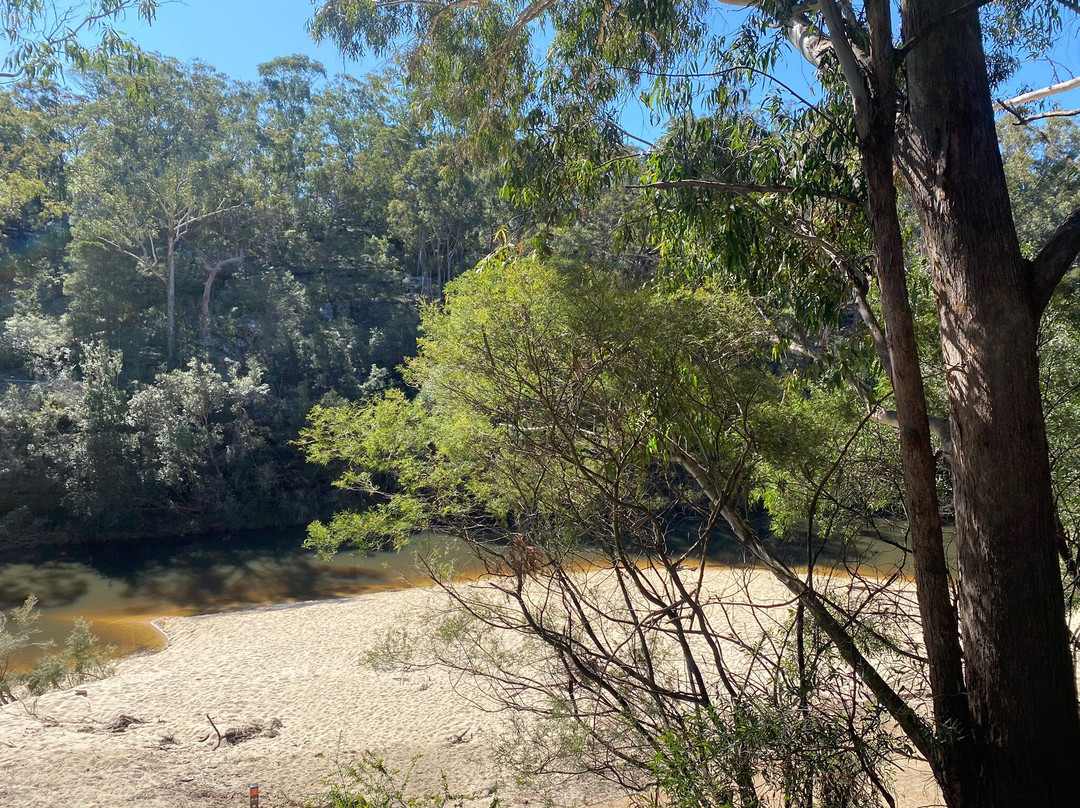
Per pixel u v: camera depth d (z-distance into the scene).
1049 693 4.03
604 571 8.80
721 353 5.55
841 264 5.89
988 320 4.25
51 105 25.02
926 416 4.38
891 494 6.41
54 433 27.14
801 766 3.87
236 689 12.98
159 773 9.23
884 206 4.41
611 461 5.33
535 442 5.39
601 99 7.09
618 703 5.27
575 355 5.16
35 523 25.92
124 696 12.65
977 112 4.50
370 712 11.71
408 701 12.09
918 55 4.69
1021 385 4.19
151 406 27.86
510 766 6.02
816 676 4.50
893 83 4.50
